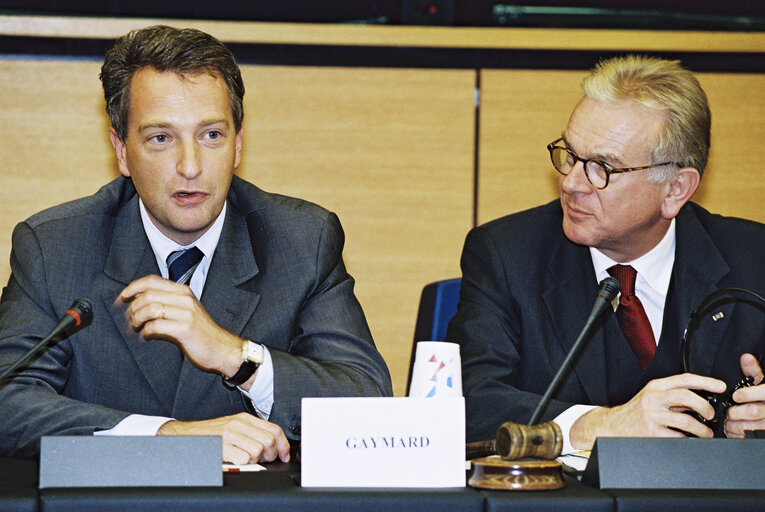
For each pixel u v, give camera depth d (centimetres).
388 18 618
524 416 372
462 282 445
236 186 422
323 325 390
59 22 559
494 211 600
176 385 376
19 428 327
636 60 402
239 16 616
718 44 593
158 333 327
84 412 328
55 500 235
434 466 259
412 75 595
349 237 591
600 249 416
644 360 413
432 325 462
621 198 389
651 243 414
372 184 593
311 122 589
